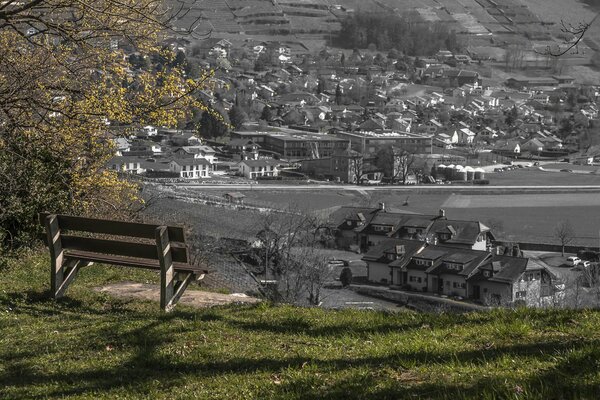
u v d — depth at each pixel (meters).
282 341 9.01
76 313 10.96
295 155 118.31
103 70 18.02
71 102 16.78
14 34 16.80
